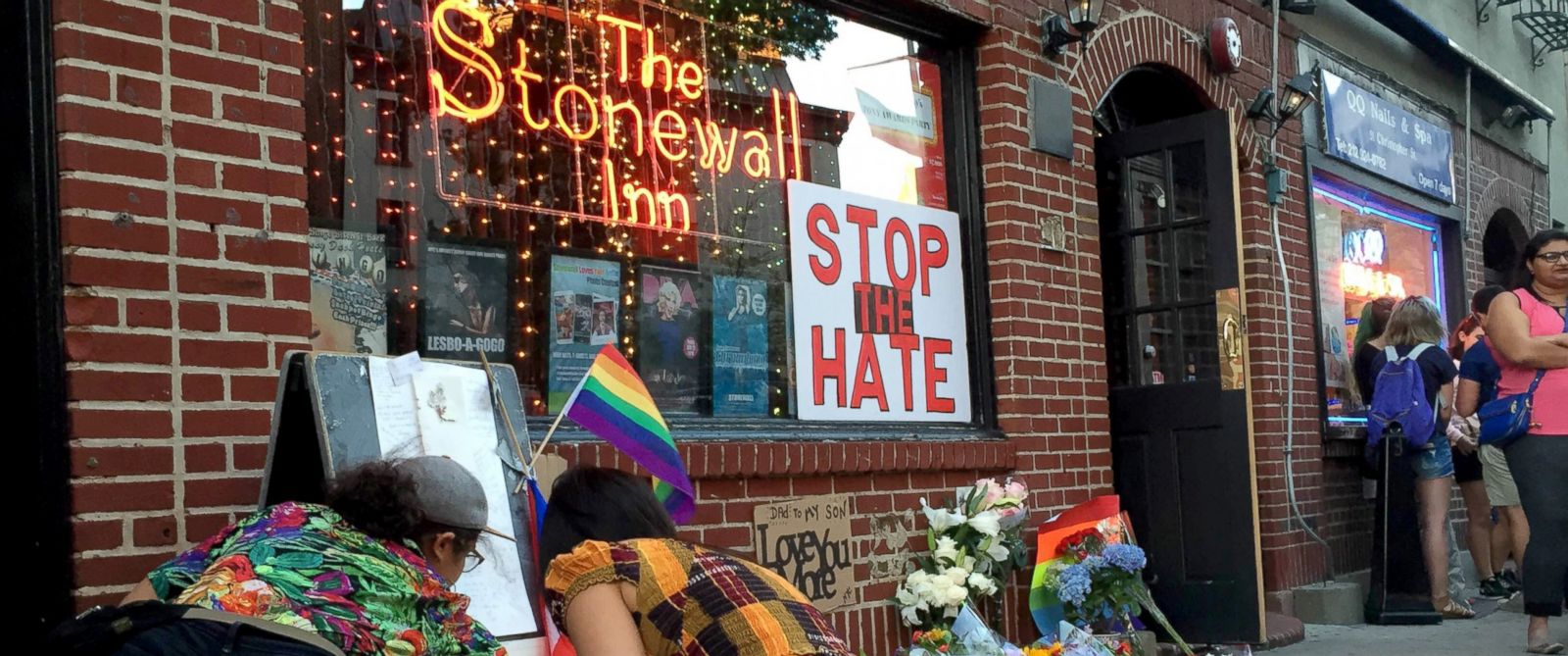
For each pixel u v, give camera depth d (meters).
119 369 3.52
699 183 5.68
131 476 3.52
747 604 2.90
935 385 6.50
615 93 5.43
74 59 3.50
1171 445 7.47
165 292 3.63
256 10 3.90
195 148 3.72
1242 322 7.23
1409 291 11.21
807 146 6.15
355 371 3.46
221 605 2.48
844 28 6.40
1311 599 8.42
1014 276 6.66
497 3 5.06
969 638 5.23
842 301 6.16
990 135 6.75
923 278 6.54
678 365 5.49
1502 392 6.98
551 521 3.17
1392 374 8.33
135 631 2.45
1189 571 7.36
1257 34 8.97
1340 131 9.83
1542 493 6.85
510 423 3.79
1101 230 7.81
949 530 6.13
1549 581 6.88
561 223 5.16
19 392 3.50
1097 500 6.49
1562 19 13.72
